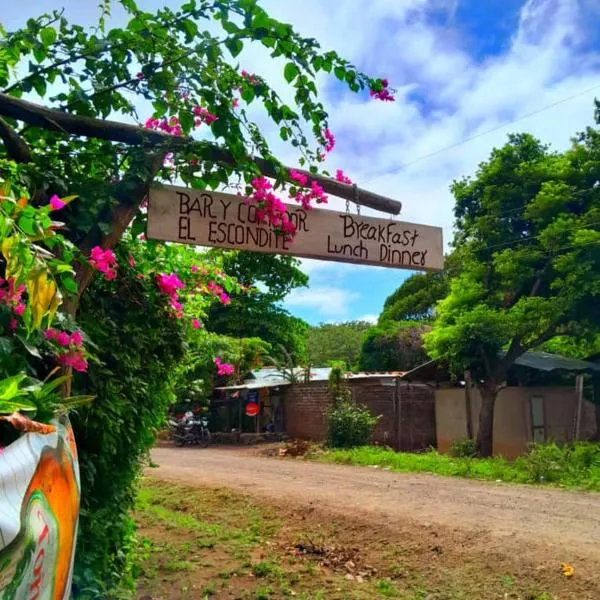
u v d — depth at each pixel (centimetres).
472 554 642
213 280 518
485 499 942
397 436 1845
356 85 337
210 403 2603
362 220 384
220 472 1337
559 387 1712
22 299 243
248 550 702
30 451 173
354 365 3644
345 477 1232
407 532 735
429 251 402
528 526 739
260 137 346
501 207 1593
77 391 342
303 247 364
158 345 424
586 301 1455
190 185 350
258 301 2845
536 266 1538
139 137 330
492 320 1473
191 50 328
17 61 320
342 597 551
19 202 195
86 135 326
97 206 317
